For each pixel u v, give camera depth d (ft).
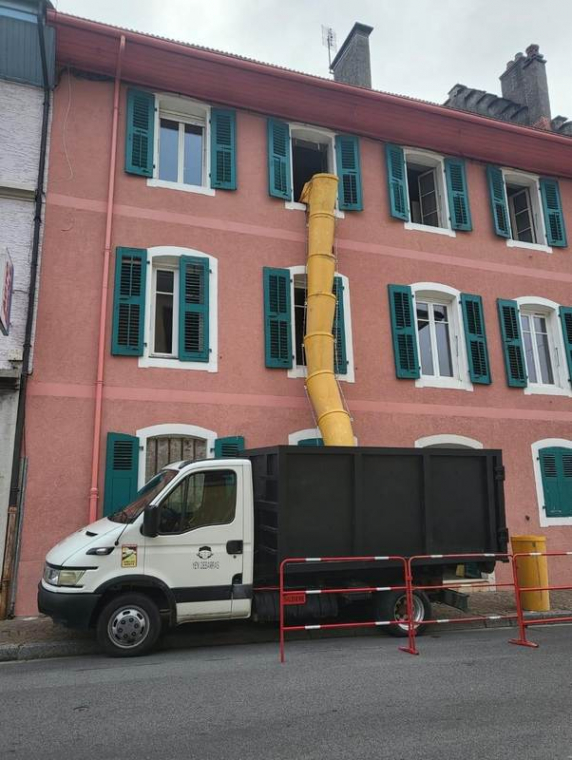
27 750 13.35
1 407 29.19
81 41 33.68
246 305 35.53
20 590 27.99
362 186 40.63
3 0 33.17
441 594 26.32
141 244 34.01
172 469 24.23
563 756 12.92
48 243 31.94
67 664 20.92
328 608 24.06
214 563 22.48
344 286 38.19
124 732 14.38
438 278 41.29
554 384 43.70
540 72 54.34
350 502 24.53
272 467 24.26
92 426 30.81
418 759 12.78
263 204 37.47
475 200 44.16
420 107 40.83
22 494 28.89
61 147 33.35
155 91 36.47
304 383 35.73
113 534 21.66
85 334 31.65
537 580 30.96
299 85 38.24
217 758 12.91
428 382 39.19
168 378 32.81
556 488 40.75
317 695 17.17
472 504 26.53
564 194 47.57
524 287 43.88
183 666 20.40
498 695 17.22
